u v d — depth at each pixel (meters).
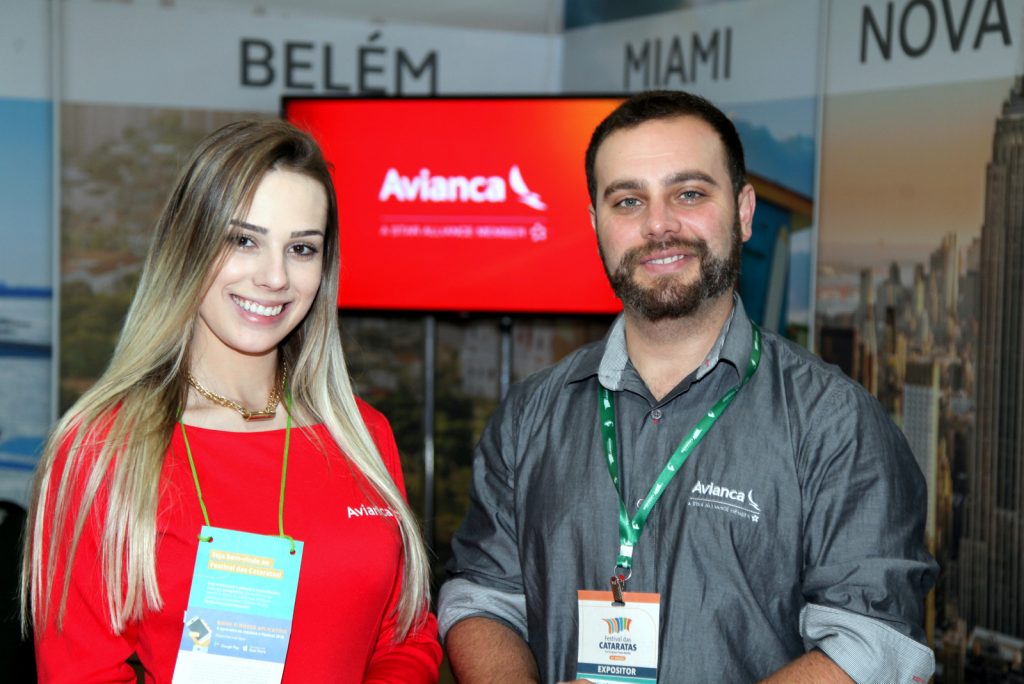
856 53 3.92
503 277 4.55
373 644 1.65
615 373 1.71
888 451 1.54
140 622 1.47
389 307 4.62
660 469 1.64
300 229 1.55
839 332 4.02
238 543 1.48
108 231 4.79
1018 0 3.38
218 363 1.62
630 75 4.92
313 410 1.71
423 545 1.74
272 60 4.94
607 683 1.57
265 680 1.45
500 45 5.22
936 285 3.66
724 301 1.66
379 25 5.06
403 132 4.55
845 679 1.44
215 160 1.52
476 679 1.65
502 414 1.85
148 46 4.79
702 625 1.54
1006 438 3.43
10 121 4.66
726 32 4.44
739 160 1.71
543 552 1.69
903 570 1.48
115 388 1.53
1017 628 3.40
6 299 4.69
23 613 1.55
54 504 1.48
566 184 4.47
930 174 3.67
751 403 1.61
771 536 1.55
